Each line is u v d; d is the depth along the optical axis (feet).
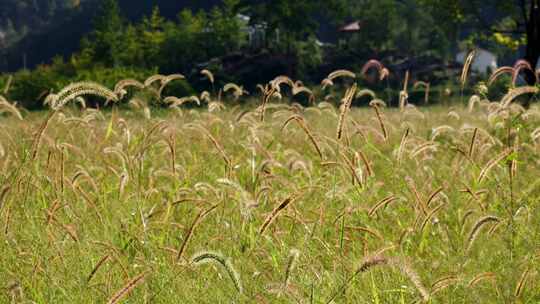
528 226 23.52
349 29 361.10
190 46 330.95
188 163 34.55
